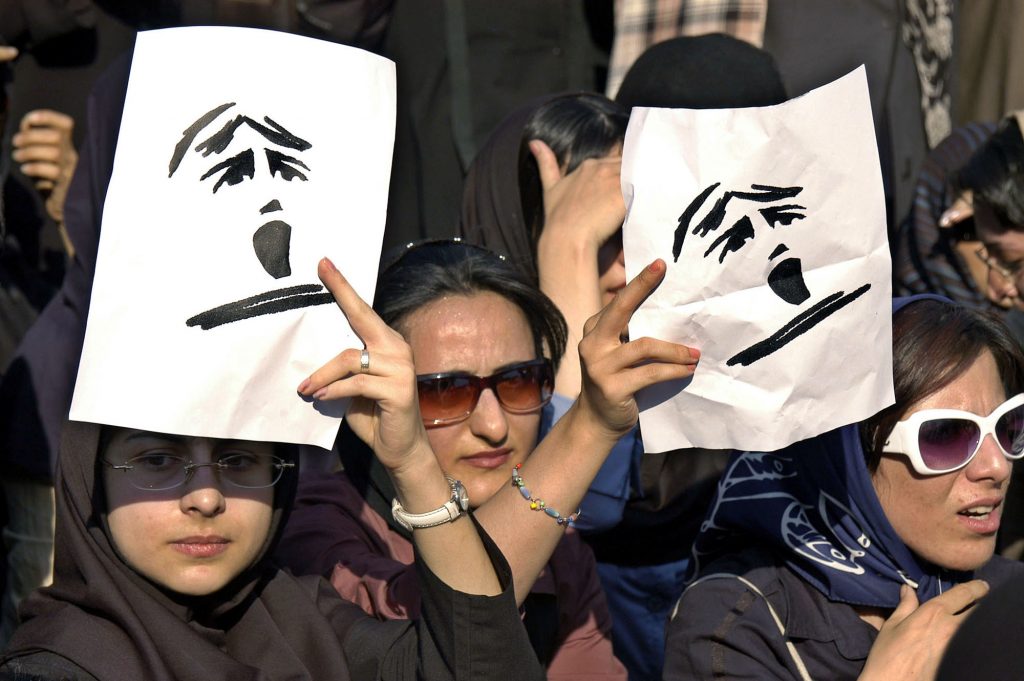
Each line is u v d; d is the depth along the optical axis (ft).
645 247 13.53
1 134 21.65
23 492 21.22
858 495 15.37
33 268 25.03
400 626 14.78
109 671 13.23
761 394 13.61
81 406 12.35
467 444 16.56
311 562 17.03
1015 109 28.68
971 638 10.34
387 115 13.51
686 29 25.54
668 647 15.46
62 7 25.08
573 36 26.73
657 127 13.67
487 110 25.84
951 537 15.34
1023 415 15.60
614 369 13.50
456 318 16.61
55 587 14.15
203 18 24.39
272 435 12.87
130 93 12.80
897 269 23.52
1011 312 22.40
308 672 14.24
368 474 17.83
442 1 25.73
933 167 23.36
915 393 15.10
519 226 20.58
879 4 25.84
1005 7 28.60
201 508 13.57
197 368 12.59
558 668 17.12
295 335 12.93
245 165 12.89
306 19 24.61
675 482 19.76
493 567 13.76
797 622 15.25
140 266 12.59
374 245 13.29
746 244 13.56
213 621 14.62
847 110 13.61
